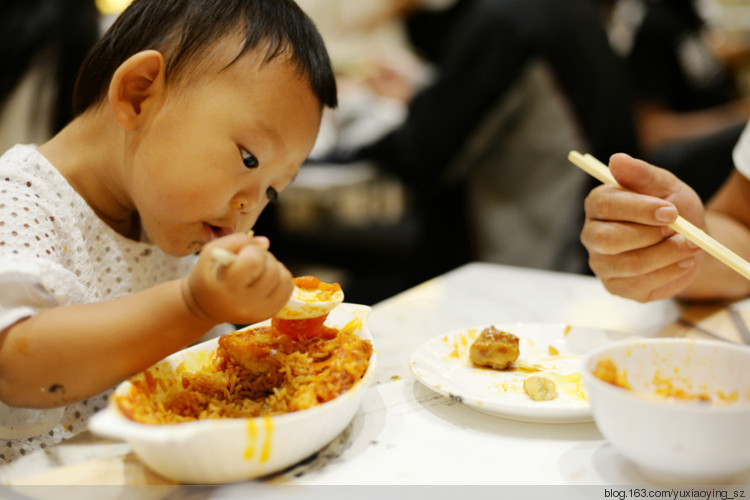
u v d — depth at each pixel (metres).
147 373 0.68
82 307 0.70
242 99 0.86
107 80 0.94
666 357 0.67
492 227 2.31
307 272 2.68
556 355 0.93
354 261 2.66
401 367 0.92
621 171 0.94
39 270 0.73
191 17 0.89
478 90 2.07
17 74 1.88
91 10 1.98
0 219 0.80
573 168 2.16
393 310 1.18
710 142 2.27
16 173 0.86
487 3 2.09
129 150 0.90
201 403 0.70
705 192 2.24
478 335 0.96
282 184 0.98
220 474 0.59
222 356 0.76
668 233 0.94
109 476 0.63
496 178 2.27
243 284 0.61
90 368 0.67
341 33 4.09
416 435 0.71
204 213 0.89
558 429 0.72
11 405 0.73
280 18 0.94
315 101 0.94
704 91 3.25
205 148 0.85
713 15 4.07
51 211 0.87
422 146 2.20
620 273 0.99
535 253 2.26
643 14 3.22
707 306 1.21
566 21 2.08
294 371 0.71
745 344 1.00
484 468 0.64
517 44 2.02
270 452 0.58
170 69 0.87
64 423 0.91
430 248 2.49
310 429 0.60
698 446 0.54
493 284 1.35
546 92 2.09
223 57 0.87
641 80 3.16
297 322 0.75
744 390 0.64
